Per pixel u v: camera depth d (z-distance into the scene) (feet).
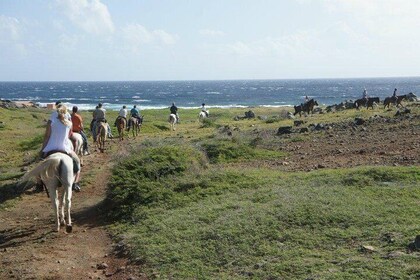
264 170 47.70
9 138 114.73
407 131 71.97
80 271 27.66
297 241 27.43
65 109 36.91
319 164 51.65
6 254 31.01
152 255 28.19
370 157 52.70
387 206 31.45
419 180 37.42
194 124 150.10
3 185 50.24
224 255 26.78
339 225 29.09
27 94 637.71
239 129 103.55
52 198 34.65
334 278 21.68
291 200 34.01
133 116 112.37
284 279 22.84
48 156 34.73
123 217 37.32
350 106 150.10
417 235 24.25
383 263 22.63
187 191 40.47
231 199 36.94
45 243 32.94
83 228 36.32
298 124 103.55
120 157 56.08
